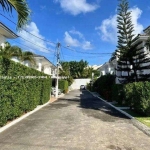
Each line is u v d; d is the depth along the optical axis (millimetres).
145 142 6285
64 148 5578
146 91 11016
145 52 18938
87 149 5527
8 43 16719
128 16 19156
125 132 7562
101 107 15820
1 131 7445
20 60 18328
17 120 9641
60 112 12766
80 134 7156
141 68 19062
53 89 29500
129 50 18766
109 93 21594
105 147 5734
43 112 12773
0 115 7719
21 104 10648
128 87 14578
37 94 15133
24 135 6922
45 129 7891
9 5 5906
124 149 5586
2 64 7750
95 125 8758
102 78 30438
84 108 14992
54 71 44188
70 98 25234
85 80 61969
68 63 70000
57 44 27688
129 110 13836
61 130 7738
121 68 19922
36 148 5539
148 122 9375
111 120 10094
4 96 8062
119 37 19312
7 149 5422
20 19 6152
